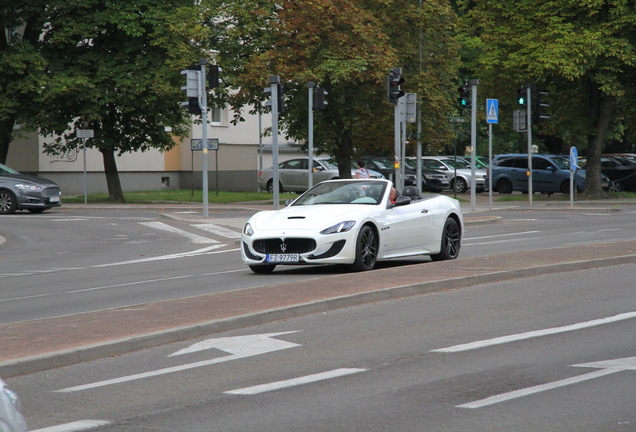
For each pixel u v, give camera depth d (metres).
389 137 52.72
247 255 18.19
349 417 7.50
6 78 47.59
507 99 57.75
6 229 33.47
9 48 47.75
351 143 51.94
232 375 9.20
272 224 18.00
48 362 9.68
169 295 15.85
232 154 68.56
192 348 10.61
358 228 17.72
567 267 17.77
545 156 57.25
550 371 9.12
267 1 49.06
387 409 7.74
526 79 52.59
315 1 46.12
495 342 10.71
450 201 20.97
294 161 62.06
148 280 18.66
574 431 7.02
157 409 7.89
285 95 50.22
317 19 46.12
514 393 8.23
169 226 34.41
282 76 46.56
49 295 16.75
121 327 11.44
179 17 47.25
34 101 47.00
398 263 20.62
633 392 8.22
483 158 66.06
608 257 18.78
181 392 8.51
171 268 21.23
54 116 48.25
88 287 17.86
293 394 8.34
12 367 9.34
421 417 7.46
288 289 14.70
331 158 60.75
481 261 18.44
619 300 13.89
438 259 20.64
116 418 7.62
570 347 10.38
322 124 49.91
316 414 7.61
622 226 31.97
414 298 14.34
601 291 14.88
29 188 40.53
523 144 75.56
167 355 10.27
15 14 48.72
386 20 50.56
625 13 49.22
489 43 54.28
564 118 55.53
